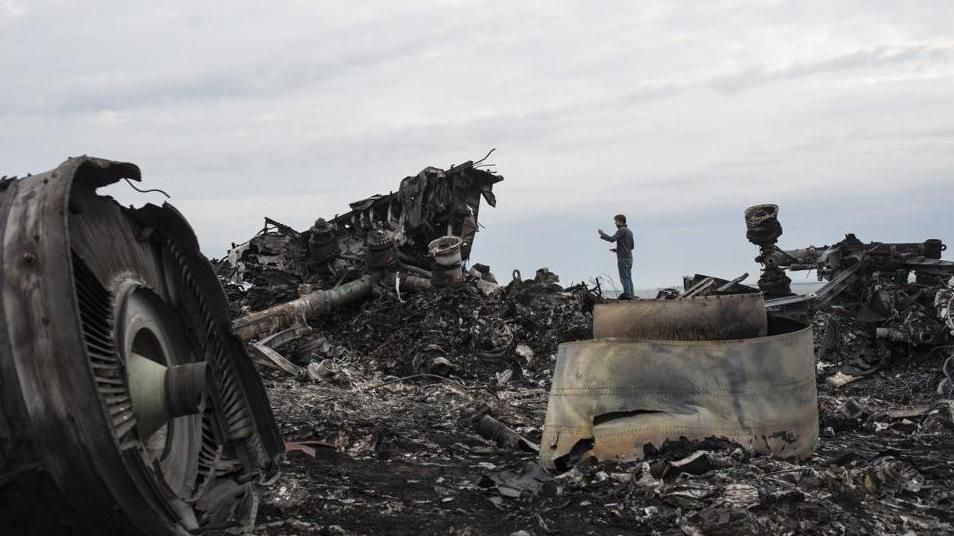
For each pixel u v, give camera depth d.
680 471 6.04
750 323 7.29
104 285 4.34
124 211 4.93
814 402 6.96
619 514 5.48
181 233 5.25
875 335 13.84
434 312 16.14
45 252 3.66
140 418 4.27
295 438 8.04
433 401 11.41
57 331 3.59
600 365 6.84
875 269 14.76
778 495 5.41
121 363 4.11
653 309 7.50
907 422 9.34
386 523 5.44
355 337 16.45
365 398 11.48
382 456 7.64
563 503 5.77
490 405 11.00
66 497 3.69
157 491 3.93
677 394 6.61
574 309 16.53
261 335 14.68
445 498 6.04
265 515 5.54
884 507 5.69
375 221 22.14
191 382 4.37
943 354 13.15
